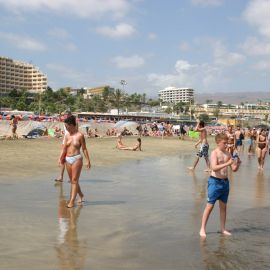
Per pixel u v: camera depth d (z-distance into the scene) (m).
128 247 6.45
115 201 10.25
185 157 25.81
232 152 23.12
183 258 6.00
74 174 9.46
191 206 9.95
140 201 10.38
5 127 43.53
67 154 9.55
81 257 5.86
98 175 15.23
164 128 66.12
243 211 9.59
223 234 7.43
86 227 7.57
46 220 7.97
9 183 12.23
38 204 9.45
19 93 191.50
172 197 11.15
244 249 6.56
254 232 7.68
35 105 164.88
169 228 7.77
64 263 5.57
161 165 20.09
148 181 14.19
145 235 7.21
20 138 38.38
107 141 40.19
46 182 12.68
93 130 55.53
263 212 9.54
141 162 21.31
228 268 5.64
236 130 32.97
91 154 24.08
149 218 8.52
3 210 8.64
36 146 27.95
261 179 16.22
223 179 7.45
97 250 6.22
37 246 6.26
